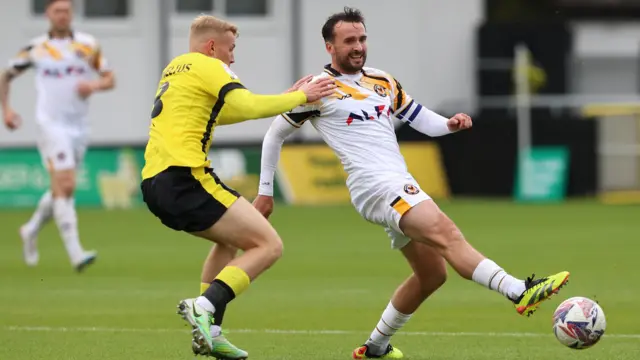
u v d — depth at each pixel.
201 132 25.86
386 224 26.48
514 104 100.31
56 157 47.12
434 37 104.38
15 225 71.75
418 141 87.81
